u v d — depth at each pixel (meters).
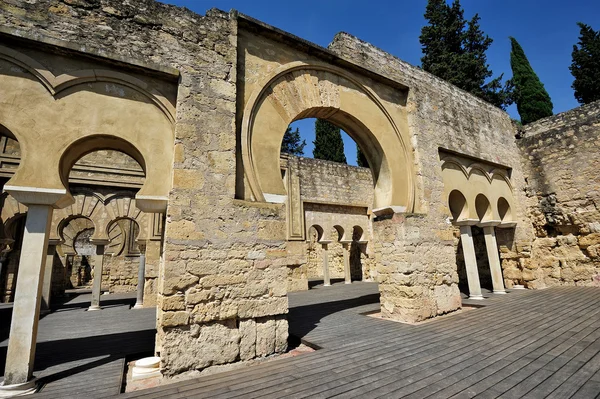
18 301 3.56
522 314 6.45
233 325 4.36
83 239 19.95
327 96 6.78
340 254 22.03
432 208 7.62
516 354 4.10
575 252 10.13
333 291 12.97
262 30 5.96
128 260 14.86
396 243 6.83
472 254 9.09
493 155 10.29
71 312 9.05
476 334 5.16
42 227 3.83
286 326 4.77
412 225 6.87
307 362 4.12
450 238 7.79
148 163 4.54
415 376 3.53
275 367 4.00
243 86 5.59
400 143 7.77
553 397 2.91
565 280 10.22
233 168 4.89
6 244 10.26
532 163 11.33
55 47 4.17
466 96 10.03
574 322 5.59
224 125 4.98
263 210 4.94
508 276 10.86
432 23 21.00
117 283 14.42
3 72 3.98
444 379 3.42
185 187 4.41
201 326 4.12
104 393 3.32
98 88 4.45
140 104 4.68
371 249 18.27
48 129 4.05
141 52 4.66
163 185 4.56
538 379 3.31
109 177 11.36
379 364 3.95
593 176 9.92
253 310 4.48
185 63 4.90
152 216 10.35
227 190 4.74
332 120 7.47
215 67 5.14
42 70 4.14
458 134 9.22
